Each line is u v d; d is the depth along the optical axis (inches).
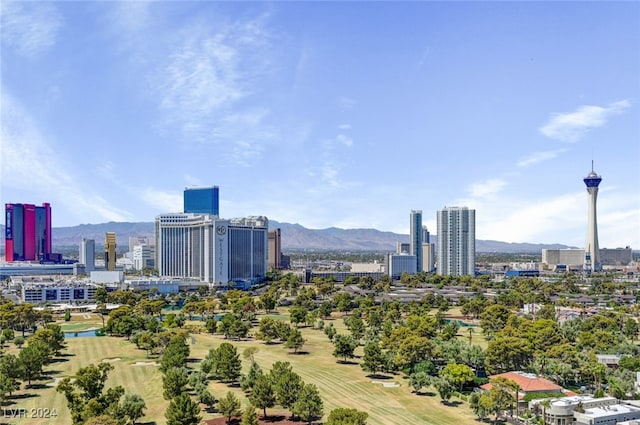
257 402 7544.3
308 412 7170.3
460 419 7642.7
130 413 6943.9
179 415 6697.8
